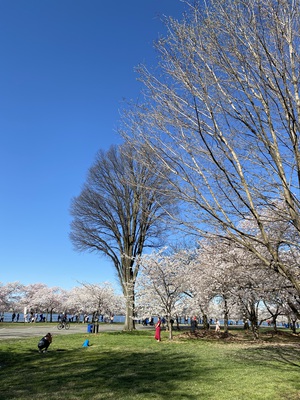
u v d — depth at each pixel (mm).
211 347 17516
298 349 16625
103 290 39531
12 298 57344
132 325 29172
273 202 6496
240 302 21750
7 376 10875
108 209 30828
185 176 6250
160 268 23781
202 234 6188
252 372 10688
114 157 28812
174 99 6320
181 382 9484
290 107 5633
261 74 5891
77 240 31859
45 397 8086
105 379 10055
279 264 5703
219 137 6152
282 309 23688
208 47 6105
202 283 22531
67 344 18625
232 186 5672
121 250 30719
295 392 8234
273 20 5797
